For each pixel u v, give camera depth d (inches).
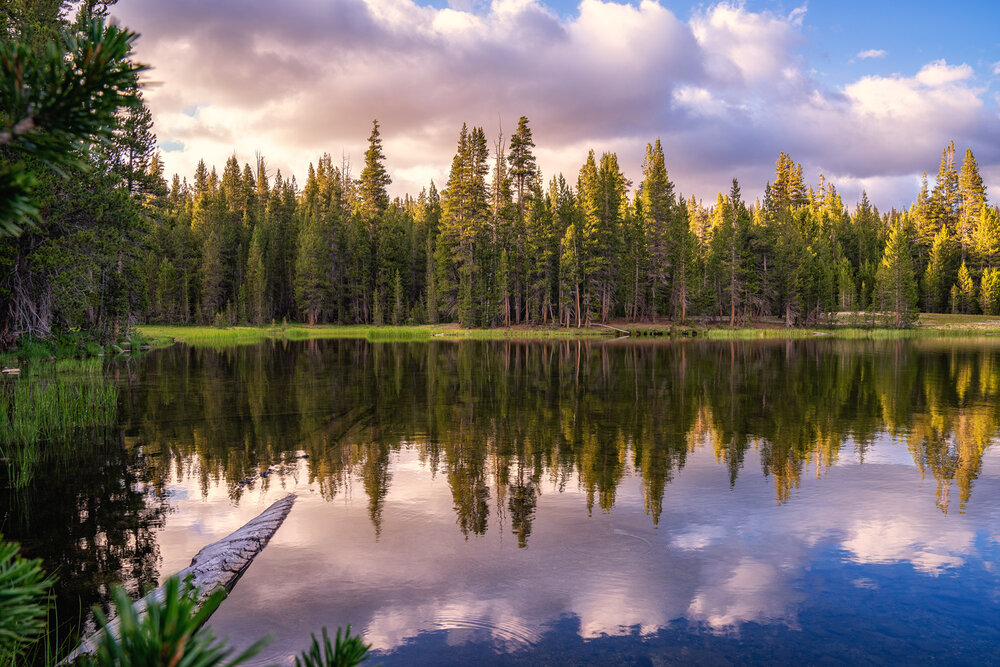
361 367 1194.6
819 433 556.4
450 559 272.5
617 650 200.5
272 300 3651.6
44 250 1034.1
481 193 3107.8
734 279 3221.0
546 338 2605.8
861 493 371.6
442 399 758.5
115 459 447.5
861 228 4352.9
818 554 280.4
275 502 349.1
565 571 261.6
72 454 461.1
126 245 1322.6
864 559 274.1
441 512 336.2
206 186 4626.0
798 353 1647.4
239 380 943.7
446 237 3201.3
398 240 3592.5
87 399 692.1
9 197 44.7
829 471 422.6
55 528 303.0
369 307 3651.6
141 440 512.7
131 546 280.7
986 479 402.3
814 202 4530.0
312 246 3427.7
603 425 593.3
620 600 235.9
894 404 729.0
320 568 262.2
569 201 3472.0
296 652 195.5
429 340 2427.4
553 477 407.8
